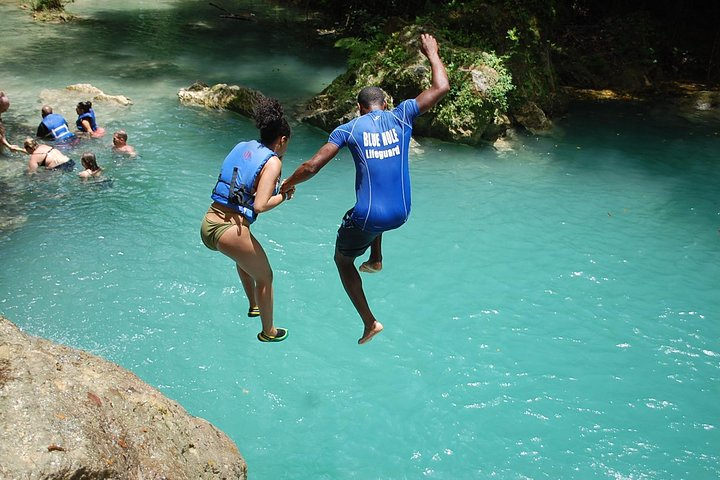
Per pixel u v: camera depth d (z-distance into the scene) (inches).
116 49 778.8
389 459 244.1
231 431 252.1
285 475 234.5
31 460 129.0
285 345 299.9
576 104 677.3
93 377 168.1
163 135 516.7
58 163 443.5
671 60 793.6
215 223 187.5
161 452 158.2
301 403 268.4
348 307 329.4
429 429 258.5
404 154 172.2
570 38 784.3
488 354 301.1
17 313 299.0
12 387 145.4
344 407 267.7
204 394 267.9
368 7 911.7
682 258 385.1
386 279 353.1
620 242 400.5
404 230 402.9
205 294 329.1
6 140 474.3
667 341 313.4
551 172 500.7
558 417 265.9
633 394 279.6
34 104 559.2
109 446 145.5
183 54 780.6
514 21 628.7
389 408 268.1
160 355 285.9
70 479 130.7
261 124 189.0
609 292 350.0
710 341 314.5
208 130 533.3
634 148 558.3
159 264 348.5
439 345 305.4
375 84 547.5
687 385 285.6
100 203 406.6
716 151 557.6
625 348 307.7
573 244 395.2
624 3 840.9
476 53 557.3
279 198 186.4
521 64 606.9
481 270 365.1
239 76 699.4
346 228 175.9
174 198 418.0
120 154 473.4
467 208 433.7
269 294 200.1
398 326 317.1
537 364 295.6
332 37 911.0
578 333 316.8
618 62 750.5
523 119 589.9
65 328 293.3
